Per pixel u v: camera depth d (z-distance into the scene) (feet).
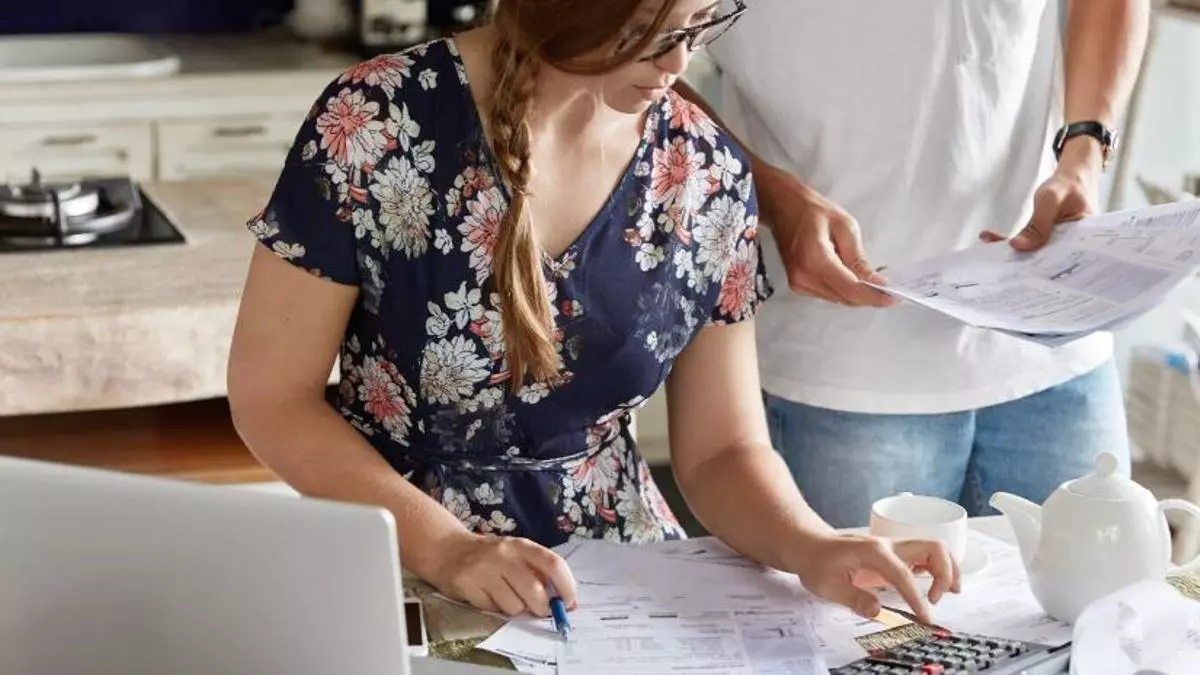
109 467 7.09
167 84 13.09
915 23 6.10
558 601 4.58
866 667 4.28
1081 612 4.57
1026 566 4.75
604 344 5.20
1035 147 6.47
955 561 4.79
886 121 6.23
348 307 5.16
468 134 4.97
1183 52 10.57
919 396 6.38
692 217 5.31
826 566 4.77
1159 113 10.64
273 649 3.31
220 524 3.23
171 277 7.51
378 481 4.97
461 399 5.21
